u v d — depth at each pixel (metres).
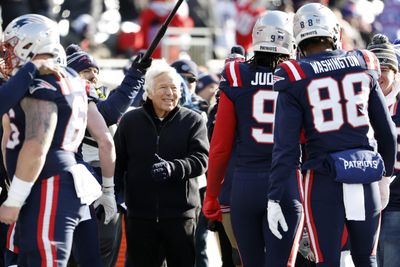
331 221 19.95
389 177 21.31
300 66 20.12
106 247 24.58
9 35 20.30
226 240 26.25
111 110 24.03
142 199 24.20
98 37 49.19
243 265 21.84
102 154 21.56
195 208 24.50
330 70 20.12
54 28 20.44
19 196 19.11
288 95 20.09
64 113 19.62
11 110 19.59
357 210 19.86
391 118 22.70
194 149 24.28
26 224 19.53
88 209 20.22
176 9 24.33
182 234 24.22
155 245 24.45
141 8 51.50
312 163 20.12
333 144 20.02
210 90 35.16
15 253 21.75
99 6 49.38
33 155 19.09
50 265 19.38
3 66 20.75
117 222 25.77
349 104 20.06
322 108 20.02
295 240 20.89
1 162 22.81
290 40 21.70
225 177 23.75
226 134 21.78
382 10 51.69
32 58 20.19
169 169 23.70
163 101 24.14
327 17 20.70
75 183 19.67
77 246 20.39
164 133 24.27
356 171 19.75
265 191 21.27
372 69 20.39
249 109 21.47
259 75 21.55
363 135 20.12
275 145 20.08
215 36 49.59
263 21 21.73
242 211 21.48
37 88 19.28
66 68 20.20
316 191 20.05
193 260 24.48
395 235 23.48
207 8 49.22
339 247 20.09
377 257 24.02
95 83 25.81
